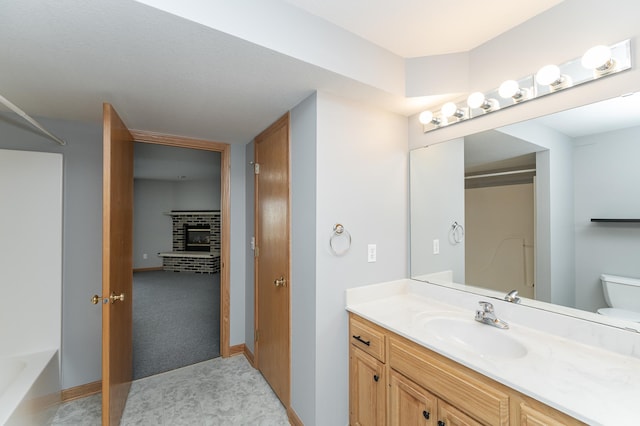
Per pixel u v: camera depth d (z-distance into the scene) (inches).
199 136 102.3
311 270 66.9
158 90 64.8
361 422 64.9
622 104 46.3
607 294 48.6
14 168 76.6
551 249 55.1
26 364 71.8
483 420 41.5
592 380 38.3
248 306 109.4
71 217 84.2
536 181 57.0
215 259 278.8
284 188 79.5
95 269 87.1
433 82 68.4
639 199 45.6
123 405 76.0
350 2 51.5
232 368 101.0
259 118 84.0
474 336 57.8
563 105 52.5
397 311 65.4
